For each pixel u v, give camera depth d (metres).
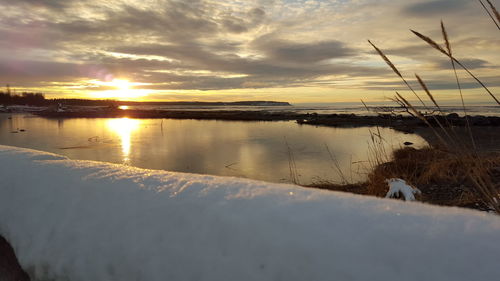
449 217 0.51
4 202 0.90
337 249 0.46
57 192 0.84
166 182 0.80
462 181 4.16
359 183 5.06
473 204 2.66
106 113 51.16
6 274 0.89
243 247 0.52
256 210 0.58
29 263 0.71
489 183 0.99
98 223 0.69
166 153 13.21
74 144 15.92
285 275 0.46
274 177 8.77
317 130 22.94
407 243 0.45
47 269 0.68
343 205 0.58
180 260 0.55
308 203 0.60
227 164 10.82
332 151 12.88
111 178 0.87
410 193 2.86
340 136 18.59
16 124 29.88
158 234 0.61
